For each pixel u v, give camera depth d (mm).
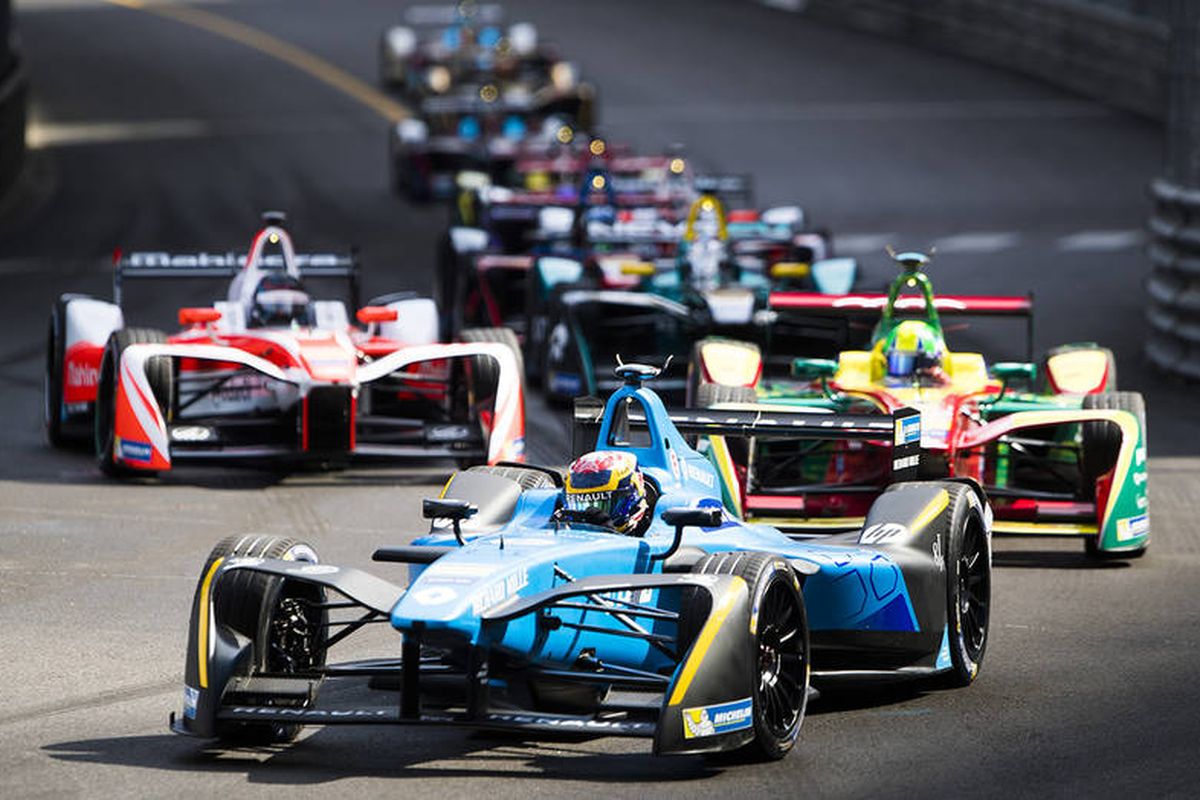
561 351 71375
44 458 61000
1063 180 141250
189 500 54688
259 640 31438
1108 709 34906
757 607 30312
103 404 57969
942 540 36375
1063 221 125438
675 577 30219
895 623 35062
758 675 30562
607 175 86688
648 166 108000
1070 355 56000
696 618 29750
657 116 167500
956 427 47594
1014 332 90312
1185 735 33094
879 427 39656
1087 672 37719
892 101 175250
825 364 52875
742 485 47969
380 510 53656
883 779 30344
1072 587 45625
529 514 34469
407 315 65375
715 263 72750
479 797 29188
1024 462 55344
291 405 58219
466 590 29328
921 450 46750
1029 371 53125
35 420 67938
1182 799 29391
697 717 29312
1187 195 79375
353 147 159500
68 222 126250
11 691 35750
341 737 32844
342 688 36156
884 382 50500
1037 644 40125
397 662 32812
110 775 30406
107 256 113000
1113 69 175750
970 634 37438
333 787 29719
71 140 160750
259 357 56625
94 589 44062
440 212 132750
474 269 85312
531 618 30609
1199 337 77625
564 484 35625
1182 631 41188
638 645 33156
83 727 33344
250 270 61062
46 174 145625
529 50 164500
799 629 32125
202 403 60562
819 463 53875
